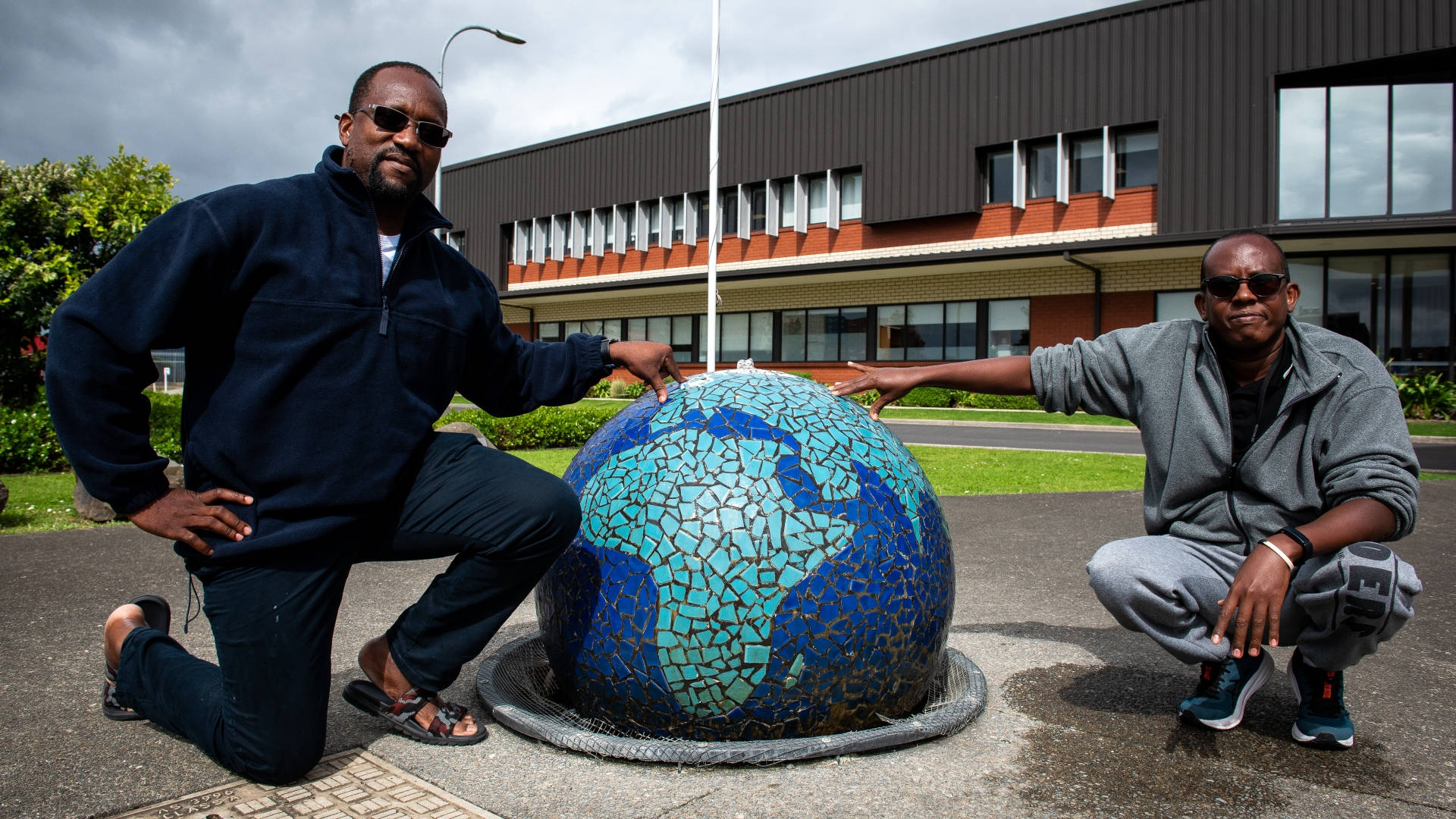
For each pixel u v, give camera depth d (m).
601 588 2.43
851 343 26.23
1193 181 20.11
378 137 2.29
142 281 2.03
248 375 2.14
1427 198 18.64
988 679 3.24
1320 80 19.25
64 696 3.01
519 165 34.19
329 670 2.28
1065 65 21.83
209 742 2.28
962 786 2.30
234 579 2.15
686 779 2.31
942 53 23.75
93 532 6.29
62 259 11.23
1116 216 21.42
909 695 2.61
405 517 2.36
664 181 29.88
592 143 31.91
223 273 2.10
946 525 2.74
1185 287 20.73
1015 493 8.62
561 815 2.11
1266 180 19.34
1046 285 22.69
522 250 34.25
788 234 27.34
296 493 2.16
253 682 2.15
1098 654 3.57
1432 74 18.52
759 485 2.37
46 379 2.00
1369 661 3.49
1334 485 2.41
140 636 2.56
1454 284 18.52
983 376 2.99
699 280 26.89
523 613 4.22
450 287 2.50
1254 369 2.61
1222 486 2.66
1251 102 19.53
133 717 2.76
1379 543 2.43
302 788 2.26
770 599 2.30
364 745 2.54
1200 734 2.70
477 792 2.24
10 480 8.77
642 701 2.41
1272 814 2.18
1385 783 2.37
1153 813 2.18
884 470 2.55
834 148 25.86
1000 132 22.81
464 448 2.43
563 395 2.81
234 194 2.14
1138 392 2.79
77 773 2.38
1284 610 2.52
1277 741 2.65
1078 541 6.17
